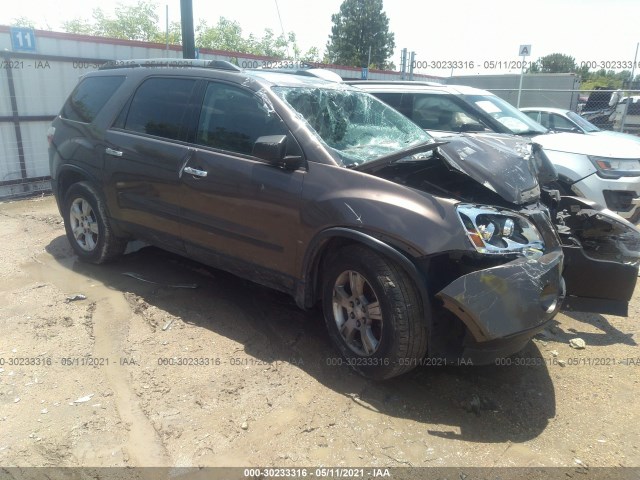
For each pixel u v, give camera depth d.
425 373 3.52
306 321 4.12
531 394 3.35
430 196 3.10
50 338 3.71
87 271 4.95
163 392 3.15
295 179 3.48
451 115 7.32
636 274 3.81
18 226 6.48
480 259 3.05
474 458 2.75
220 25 26.70
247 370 3.41
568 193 6.83
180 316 4.09
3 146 8.41
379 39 47.88
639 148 7.00
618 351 3.94
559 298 3.29
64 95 9.04
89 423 2.86
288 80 4.07
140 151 4.36
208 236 4.01
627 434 3.00
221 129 3.96
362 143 3.83
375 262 3.12
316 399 3.16
